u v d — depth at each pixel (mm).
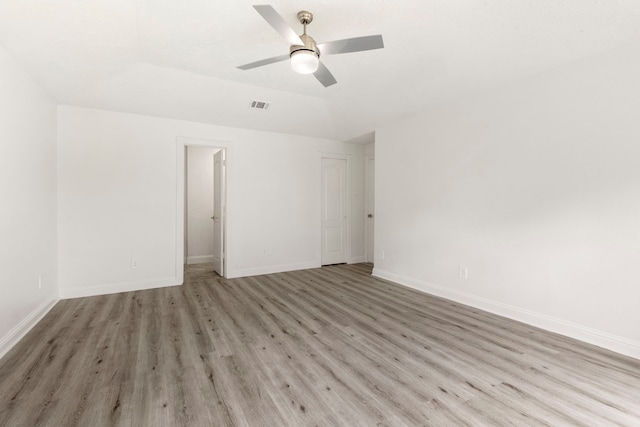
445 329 2752
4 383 1891
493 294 3172
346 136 5352
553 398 1753
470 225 3391
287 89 3875
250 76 3496
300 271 5207
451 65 2926
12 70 2475
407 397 1768
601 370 2055
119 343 2457
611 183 2354
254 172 4926
